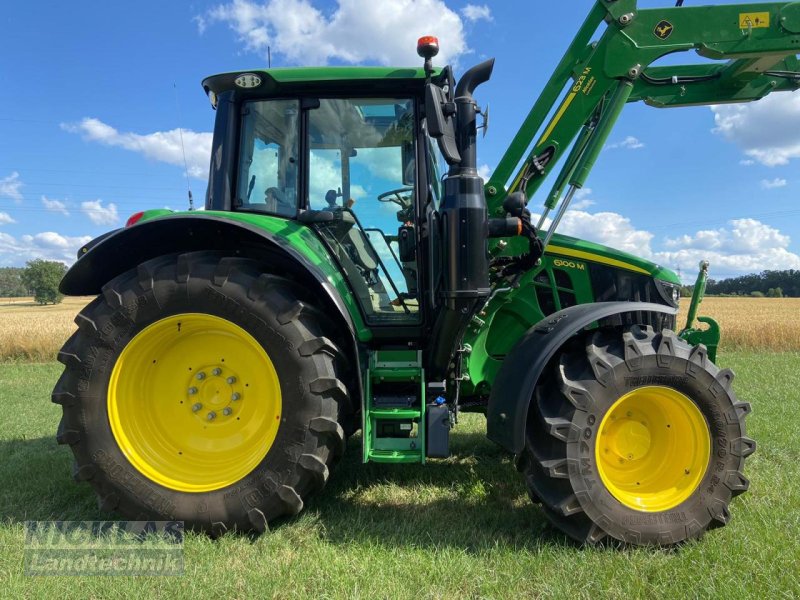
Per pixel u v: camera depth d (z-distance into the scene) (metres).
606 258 3.46
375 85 3.12
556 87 3.04
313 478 2.69
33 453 4.21
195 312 2.72
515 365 2.71
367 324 3.16
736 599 2.03
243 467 2.72
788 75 3.51
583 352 2.67
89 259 2.94
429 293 3.08
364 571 2.29
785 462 3.69
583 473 2.51
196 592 2.15
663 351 2.59
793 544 2.41
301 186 3.17
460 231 2.58
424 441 2.79
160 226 2.80
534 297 3.50
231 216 2.81
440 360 2.93
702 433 2.62
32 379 9.70
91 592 2.19
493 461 3.89
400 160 3.20
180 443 2.87
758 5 2.92
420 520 2.83
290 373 2.65
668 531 2.52
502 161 3.12
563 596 2.08
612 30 2.91
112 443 2.74
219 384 2.89
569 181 3.04
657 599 2.06
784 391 6.69
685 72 3.69
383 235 3.22
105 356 2.75
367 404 2.83
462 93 2.60
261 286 2.68
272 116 3.21
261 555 2.47
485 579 2.22
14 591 2.19
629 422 2.74
